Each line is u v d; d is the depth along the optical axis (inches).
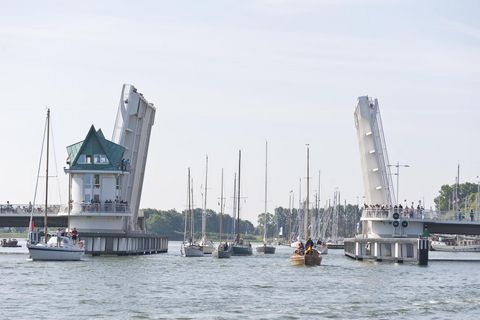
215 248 6018.7
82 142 5187.0
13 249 7372.1
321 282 3511.3
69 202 5167.3
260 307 2635.3
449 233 5629.9
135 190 5679.1
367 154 5167.3
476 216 5413.4
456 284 3489.2
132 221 5738.2
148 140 5812.0
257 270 4217.5
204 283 3400.6
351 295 2994.6
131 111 5310.0
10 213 5285.4
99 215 5128.0
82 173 5162.4
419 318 2448.3
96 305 2635.3
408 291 3161.9
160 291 3056.1
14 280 3361.2
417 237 5280.5
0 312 2476.6
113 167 5152.6
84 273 3720.5
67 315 2429.9
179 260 5083.7
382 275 3946.9
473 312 2571.4
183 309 2573.8
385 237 5251.0
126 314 2460.6
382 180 5187.0
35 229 5241.1
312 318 2432.3
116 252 5137.8
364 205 5295.3
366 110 5118.1
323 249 6983.3
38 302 2689.5
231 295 2955.2
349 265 4739.2
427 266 4785.9
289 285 3353.8
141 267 4239.7
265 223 6973.4
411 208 5270.7
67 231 5029.5
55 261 4446.4
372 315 2496.3
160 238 6417.3
